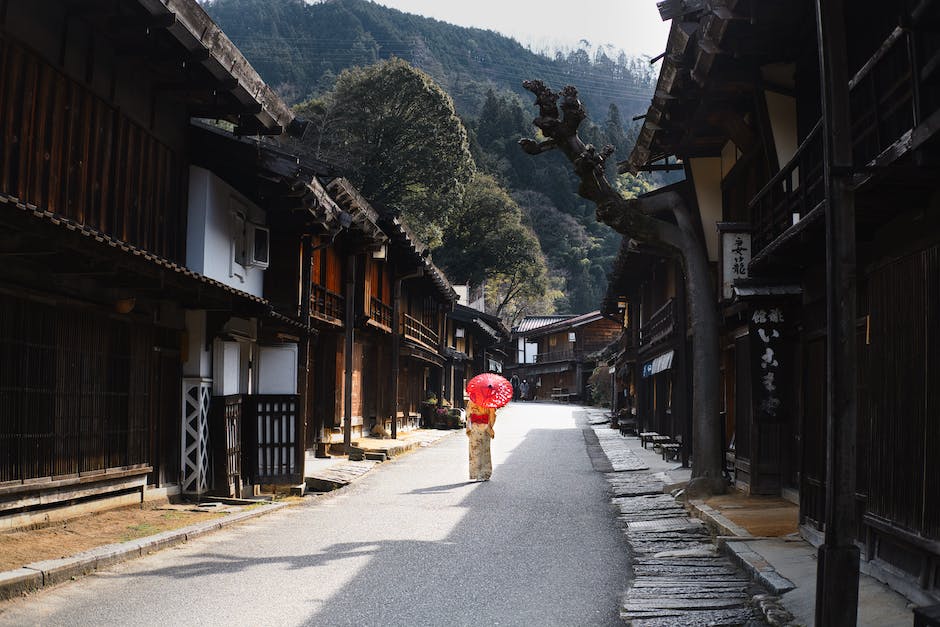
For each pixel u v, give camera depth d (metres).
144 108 12.16
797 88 11.66
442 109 48.59
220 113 13.27
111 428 10.97
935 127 5.48
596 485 16.78
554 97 14.62
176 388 13.10
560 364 71.00
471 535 10.84
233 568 8.55
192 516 11.71
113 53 11.23
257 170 14.05
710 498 13.58
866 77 7.75
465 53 123.75
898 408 7.20
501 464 20.78
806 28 10.52
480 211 64.81
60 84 10.06
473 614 6.96
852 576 5.42
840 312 5.52
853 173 5.62
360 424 25.45
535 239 67.12
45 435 9.50
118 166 11.40
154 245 12.44
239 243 14.90
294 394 15.09
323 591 7.64
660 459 21.73
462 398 48.66
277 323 14.57
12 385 8.91
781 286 12.56
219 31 10.80
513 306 80.94
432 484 16.72
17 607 6.74
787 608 6.84
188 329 13.27
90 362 10.44
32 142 9.48
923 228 6.81
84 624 6.36
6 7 8.98
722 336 17.67
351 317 21.47
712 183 17.09
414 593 7.63
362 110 48.28
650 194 15.88
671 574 8.54
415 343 31.11
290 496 14.79
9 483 8.88
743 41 10.90
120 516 10.95
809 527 9.67
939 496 6.35
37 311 9.31
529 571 8.71
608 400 57.81
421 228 49.47
